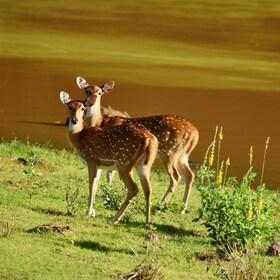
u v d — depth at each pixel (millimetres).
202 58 69750
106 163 23547
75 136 23906
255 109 51406
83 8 90375
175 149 26062
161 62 66812
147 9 91250
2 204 23312
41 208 23516
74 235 20844
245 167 36656
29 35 75688
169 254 20578
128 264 19312
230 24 85188
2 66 61844
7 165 29000
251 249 20281
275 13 91562
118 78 59219
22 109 48062
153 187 28984
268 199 22484
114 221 22906
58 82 57000
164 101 52281
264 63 69000
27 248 19281
